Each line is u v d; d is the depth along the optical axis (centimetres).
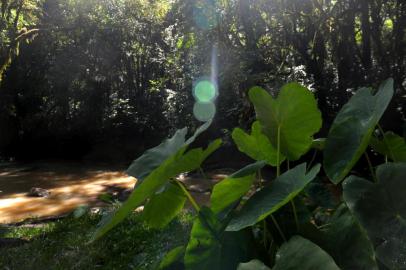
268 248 198
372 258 154
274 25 1398
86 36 1856
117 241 466
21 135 1908
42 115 1906
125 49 1870
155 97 1783
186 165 190
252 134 214
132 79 1911
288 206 185
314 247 146
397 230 142
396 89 1223
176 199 226
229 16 1336
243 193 194
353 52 1345
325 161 186
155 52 1833
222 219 185
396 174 153
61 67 1875
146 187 179
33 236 528
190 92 1470
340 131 191
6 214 956
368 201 151
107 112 1845
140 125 1773
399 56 1303
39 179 1367
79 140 1858
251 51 1247
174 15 1520
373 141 222
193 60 1471
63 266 389
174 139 233
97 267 396
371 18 1398
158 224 232
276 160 213
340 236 168
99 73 1886
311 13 1352
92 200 1076
